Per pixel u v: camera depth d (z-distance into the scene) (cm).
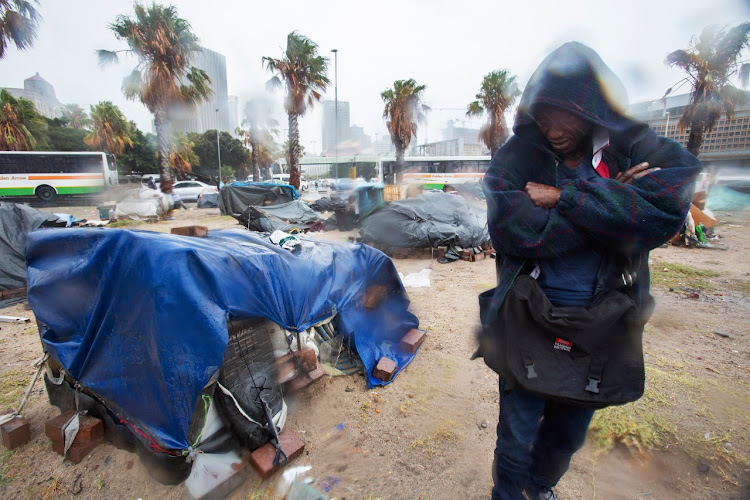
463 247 732
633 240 108
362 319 313
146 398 185
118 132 3297
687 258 719
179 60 1664
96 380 204
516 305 121
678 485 191
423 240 714
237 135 4356
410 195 1160
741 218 1220
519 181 129
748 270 621
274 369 232
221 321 183
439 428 238
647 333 375
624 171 119
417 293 520
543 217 117
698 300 473
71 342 219
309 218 1005
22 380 306
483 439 228
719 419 235
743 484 188
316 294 269
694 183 110
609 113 114
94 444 224
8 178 2027
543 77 117
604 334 115
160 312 173
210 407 197
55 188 2095
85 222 720
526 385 120
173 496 192
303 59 1969
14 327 431
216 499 192
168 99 1719
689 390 267
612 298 115
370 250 328
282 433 225
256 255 228
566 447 147
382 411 258
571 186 115
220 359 180
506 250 124
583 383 117
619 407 245
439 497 189
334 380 291
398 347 332
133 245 192
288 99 2047
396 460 214
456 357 329
